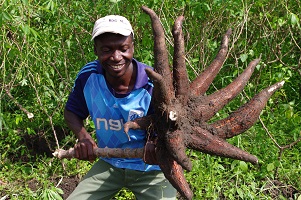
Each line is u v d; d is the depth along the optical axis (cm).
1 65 454
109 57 284
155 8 482
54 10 468
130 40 288
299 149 487
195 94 276
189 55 502
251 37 554
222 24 541
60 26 484
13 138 477
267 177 447
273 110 525
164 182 321
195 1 489
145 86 299
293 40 543
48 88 484
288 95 561
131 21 487
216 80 543
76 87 316
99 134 316
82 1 512
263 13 518
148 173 319
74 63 527
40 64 461
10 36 446
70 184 446
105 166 323
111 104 302
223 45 290
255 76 532
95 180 323
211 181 427
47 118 501
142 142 311
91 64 312
